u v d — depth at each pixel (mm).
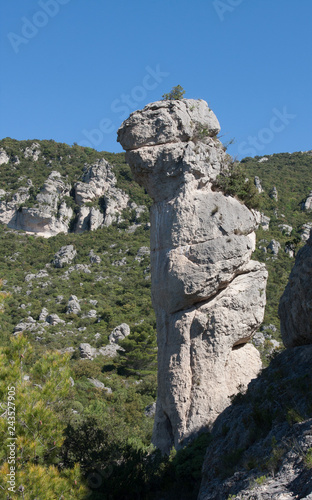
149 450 20062
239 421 14047
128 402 45781
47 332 70562
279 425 11648
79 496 13289
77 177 138375
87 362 58625
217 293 20766
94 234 119812
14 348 14164
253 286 21000
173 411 19484
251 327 20672
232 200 21625
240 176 22484
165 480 16953
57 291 89750
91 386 49969
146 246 111688
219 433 14914
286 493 8680
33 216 121438
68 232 124812
